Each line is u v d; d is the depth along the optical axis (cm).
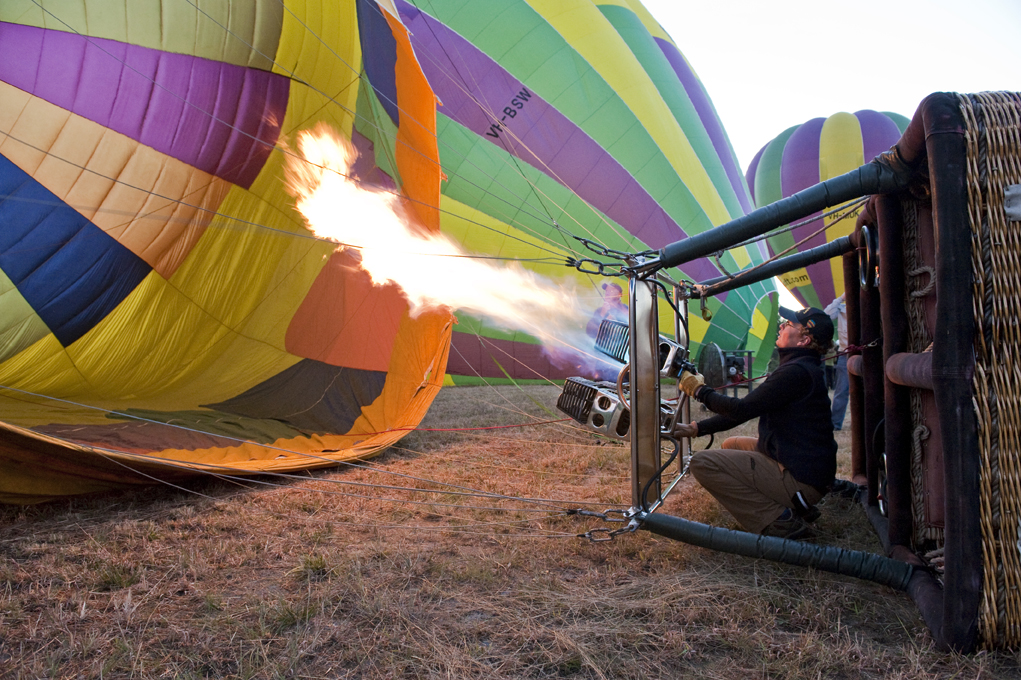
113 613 271
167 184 595
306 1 589
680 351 363
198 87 585
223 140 605
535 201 974
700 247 294
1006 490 229
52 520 384
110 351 592
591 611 273
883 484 361
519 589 294
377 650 243
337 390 671
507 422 762
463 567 316
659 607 272
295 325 677
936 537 279
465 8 1039
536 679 226
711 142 1266
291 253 661
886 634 253
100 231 577
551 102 1015
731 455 349
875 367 379
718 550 295
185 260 617
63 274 565
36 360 557
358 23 583
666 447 532
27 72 525
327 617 267
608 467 537
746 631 253
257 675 227
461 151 977
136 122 570
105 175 570
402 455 582
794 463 335
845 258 441
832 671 228
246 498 432
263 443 540
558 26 1070
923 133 237
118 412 545
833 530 375
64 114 544
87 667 232
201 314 634
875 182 270
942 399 231
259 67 605
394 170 642
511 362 1066
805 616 265
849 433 701
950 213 228
